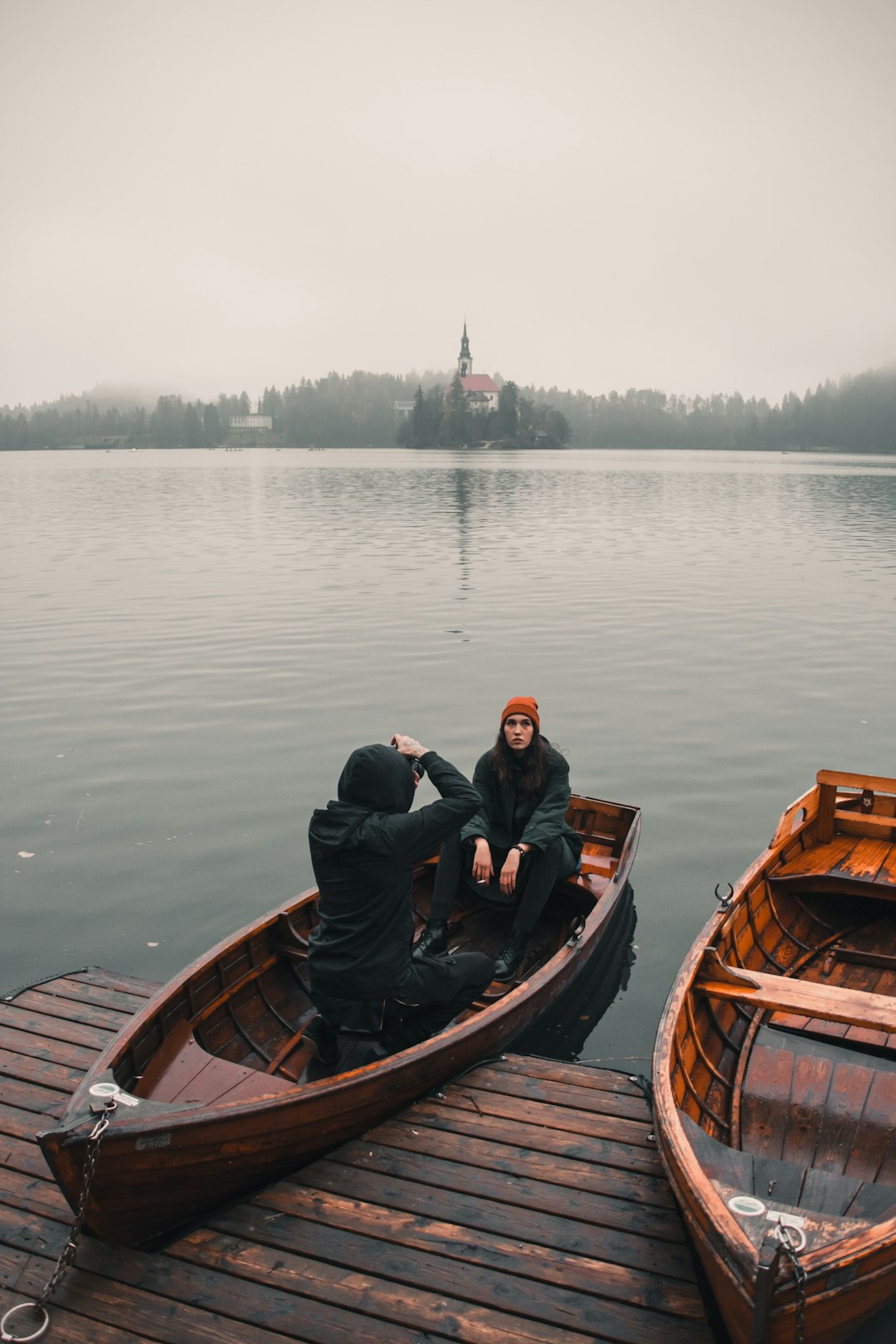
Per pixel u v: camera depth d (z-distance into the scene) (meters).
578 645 15.55
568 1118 4.50
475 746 10.64
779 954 6.00
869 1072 4.73
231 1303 3.48
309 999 5.41
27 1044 5.03
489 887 6.31
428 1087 4.65
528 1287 3.53
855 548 29.52
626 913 7.21
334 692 12.74
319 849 4.32
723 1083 4.60
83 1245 3.75
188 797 9.23
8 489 64.69
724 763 10.22
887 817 7.21
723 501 53.19
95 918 6.96
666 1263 3.64
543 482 76.38
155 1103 3.65
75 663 14.33
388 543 30.94
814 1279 2.89
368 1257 3.68
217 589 21.06
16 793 9.34
